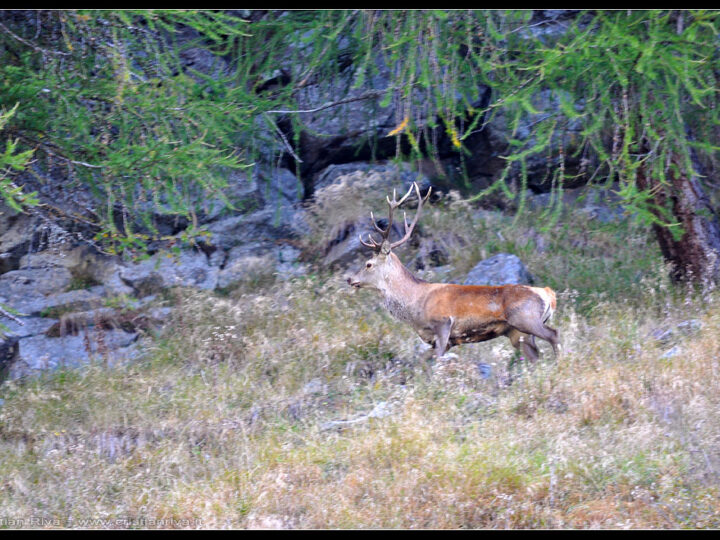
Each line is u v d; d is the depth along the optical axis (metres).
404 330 13.72
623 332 12.74
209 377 12.92
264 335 14.05
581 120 13.23
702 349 11.43
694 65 11.41
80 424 11.68
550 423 10.05
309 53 16.16
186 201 13.16
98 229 14.27
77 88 12.26
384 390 11.77
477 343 13.05
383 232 12.33
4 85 11.70
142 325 15.26
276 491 9.09
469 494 8.67
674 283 14.96
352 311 14.63
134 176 11.75
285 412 11.56
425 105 15.27
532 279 15.52
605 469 8.98
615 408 10.31
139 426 11.38
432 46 12.68
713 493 8.38
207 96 13.80
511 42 13.73
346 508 8.64
